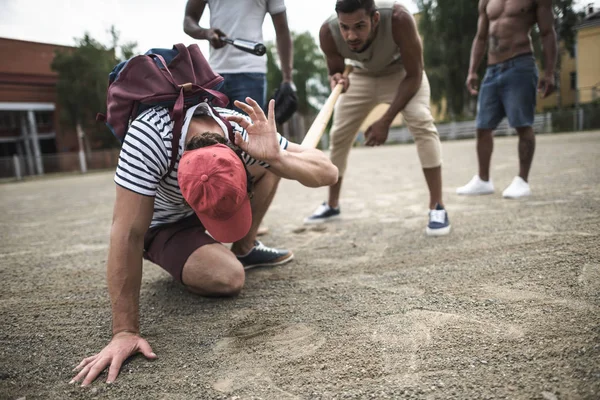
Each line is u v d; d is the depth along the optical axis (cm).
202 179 138
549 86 364
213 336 171
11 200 881
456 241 269
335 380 133
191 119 163
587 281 184
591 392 114
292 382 134
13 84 2633
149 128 155
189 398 131
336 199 367
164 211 198
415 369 135
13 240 396
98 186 1115
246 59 283
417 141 292
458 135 2027
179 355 158
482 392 120
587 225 267
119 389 138
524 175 382
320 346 155
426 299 187
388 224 337
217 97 174
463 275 210
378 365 139
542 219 294
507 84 370
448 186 510
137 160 152
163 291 227
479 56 403
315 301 197
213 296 210
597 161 580
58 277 263
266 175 230
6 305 220
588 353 131
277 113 301
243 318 185
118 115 166
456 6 1606
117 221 156
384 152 1548
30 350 169
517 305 170
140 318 194
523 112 366
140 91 162
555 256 220
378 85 314
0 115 2812
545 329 149
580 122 1502
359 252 269
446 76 1781
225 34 280
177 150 158
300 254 276
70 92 2636
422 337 154
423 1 1684
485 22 390
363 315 177
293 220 387
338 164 348
